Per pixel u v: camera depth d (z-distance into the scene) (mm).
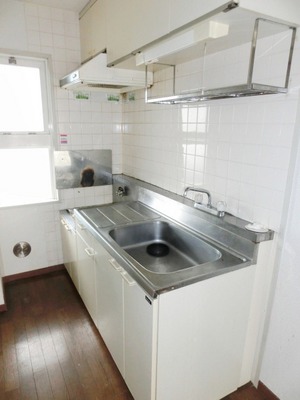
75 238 2176
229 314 1358
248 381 1612
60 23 2260
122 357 1527
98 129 2611
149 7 1314
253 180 1401
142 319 1220
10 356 1762
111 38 1734
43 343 1871
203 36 1071
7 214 2439
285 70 1185
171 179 2035
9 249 2521
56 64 2316
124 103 2584
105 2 1762
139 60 1513
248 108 1373
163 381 1243
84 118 2527
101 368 1692
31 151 2494
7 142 2352
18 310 2201
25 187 2549
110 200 2832
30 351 1803
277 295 1385
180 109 1850
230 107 1472
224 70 1474
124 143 2688
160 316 1128
